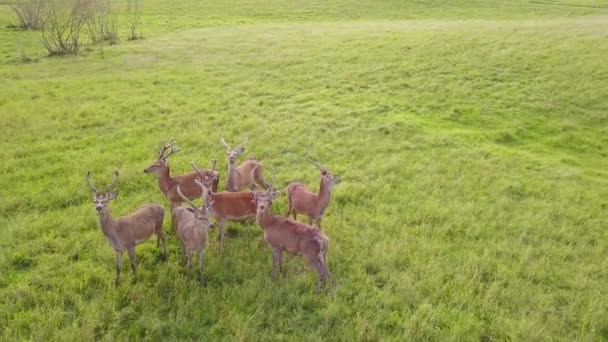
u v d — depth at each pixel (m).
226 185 11.98
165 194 11.39
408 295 8.88
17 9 37.53
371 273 9.70
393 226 11.25
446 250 10.42
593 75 22.72
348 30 34.66
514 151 16.50
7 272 9.25
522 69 23.98
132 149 15.07
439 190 13.24
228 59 26.94
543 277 9.68
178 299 8.52
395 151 15.93
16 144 15.32
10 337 7.54
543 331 8.12
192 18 42.88
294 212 11.36
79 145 15.46
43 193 12.23
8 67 25.38
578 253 10.70
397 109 19.80
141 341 7.73
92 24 36.09
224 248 10.27
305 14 46.12
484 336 8.13
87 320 7.91
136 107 19.14
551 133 18.23
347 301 8.86
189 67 25.44
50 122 17.19
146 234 9.34
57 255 9.67
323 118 18.45
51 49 28.47
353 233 10.83
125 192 12.55
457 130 17.98
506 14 47.72
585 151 17.08
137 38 33.44
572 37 28.33
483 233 11.27
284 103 20.28
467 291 9.04
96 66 25.70
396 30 33.78
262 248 10.20
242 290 8.77
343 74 24.09
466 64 25.00
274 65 25.73
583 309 8.78
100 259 9.62
